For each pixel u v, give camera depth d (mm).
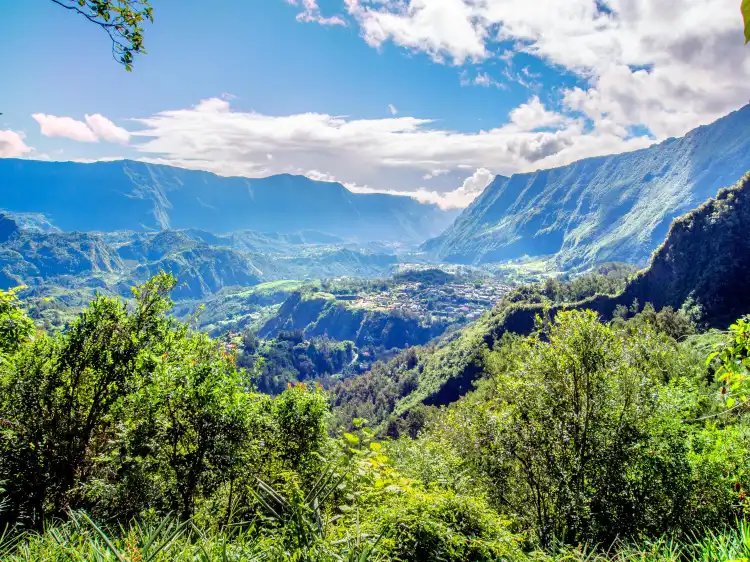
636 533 6500
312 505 3203
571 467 7441
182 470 6484
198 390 6793
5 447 6957
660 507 6875
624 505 6938
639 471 7270
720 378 4281
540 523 6934
